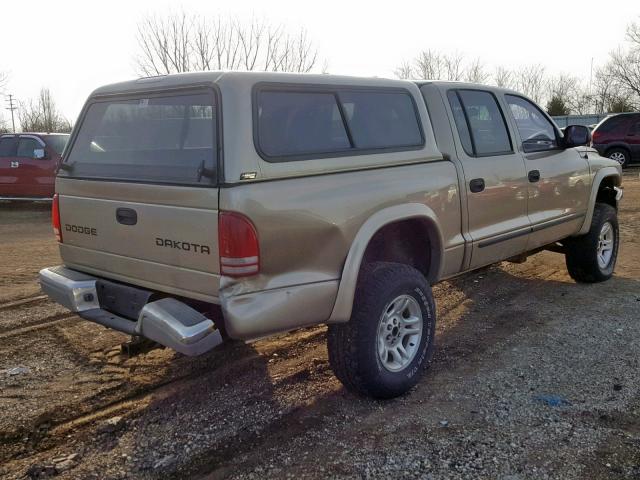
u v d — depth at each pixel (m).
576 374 3.96
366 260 3.94
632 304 5.40
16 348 4.50
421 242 4.04
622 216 10.42
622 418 3.37
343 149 3.44
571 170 5.39
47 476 2.94
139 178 3.33
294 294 3.10
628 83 40.16
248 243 2.89
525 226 4.84
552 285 6.13
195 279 3.08
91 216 3.64
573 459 2.98
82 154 3.82
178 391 3.83
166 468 3.00
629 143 17.70
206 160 3.00
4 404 3.63
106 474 2.96
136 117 3.48
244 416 3.50
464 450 3.08
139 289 3.44
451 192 4.03
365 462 3.00
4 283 6.41
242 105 2.99
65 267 3.98
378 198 3.46
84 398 3.72
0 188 12.54
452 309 5.43
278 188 3.02
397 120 3.85
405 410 3.54
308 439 3.24
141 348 3.62
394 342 3.68
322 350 4.47
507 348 4.45
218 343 3.00
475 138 4.41
